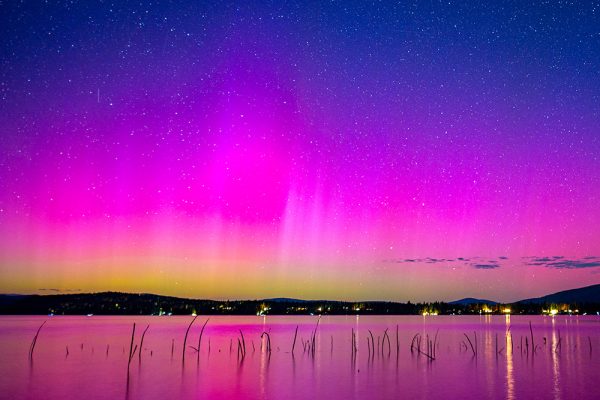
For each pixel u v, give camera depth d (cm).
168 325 11731
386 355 4400
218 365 3619
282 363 3775
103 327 9831
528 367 3584
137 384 2766
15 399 2338
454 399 2397
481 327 10250
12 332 7631
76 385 2716
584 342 5891
